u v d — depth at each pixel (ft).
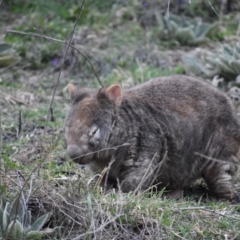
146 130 35.53
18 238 30.45
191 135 36.65
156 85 37.24
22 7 61.98
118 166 35.53
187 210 33.30
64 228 31.50
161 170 36.14
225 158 37.40
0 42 55.98
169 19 60.23
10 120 45.06
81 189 33.37
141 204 32.63
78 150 33.63
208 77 51.65
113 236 31.19
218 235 32.14
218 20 63.31
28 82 52.31
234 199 37.45
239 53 51.65
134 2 63.31
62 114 46.52
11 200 32.19
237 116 38.14
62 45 56.08
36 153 40.45
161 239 31.32
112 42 58.03
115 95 34.88
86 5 62.80
